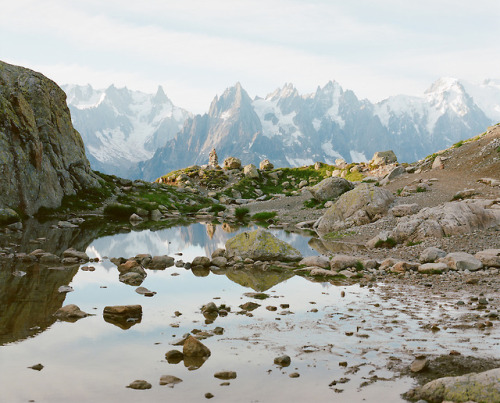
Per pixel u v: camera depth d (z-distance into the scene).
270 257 28.02
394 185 61.50
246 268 25.81
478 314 15.60
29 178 49.72
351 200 45.19
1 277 20.66
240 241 29.30
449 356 11.71
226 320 15.16
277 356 11.90
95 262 26.16
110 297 18.09
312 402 9.40
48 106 57.62
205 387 10.08
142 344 12.74
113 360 11.55
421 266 23.73
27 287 19.08
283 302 17.70
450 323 14.62
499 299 17.81
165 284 21.09
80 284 20.19
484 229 32.31
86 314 15.41
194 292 19.47
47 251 28.88
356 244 36.19
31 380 10.23
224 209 71.19
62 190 56.34
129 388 9.98
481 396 9.07
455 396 9.23
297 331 13.94
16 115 49.97
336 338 13.25
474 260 23.75
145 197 69.81
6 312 15.38
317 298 18.33
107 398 9.48
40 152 51.62
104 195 62.16
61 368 10.96
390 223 40.38
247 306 17.03
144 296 18.50
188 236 42.56
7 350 11.98
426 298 18.14
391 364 11.28
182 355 11.93
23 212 47.88
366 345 12.63
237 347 12.55
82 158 63.19
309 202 65.69
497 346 12.43
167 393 9.77
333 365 11.27
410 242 32.16
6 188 46.78
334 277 22.92
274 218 59.19
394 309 16.47
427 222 32.56
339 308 16.69
